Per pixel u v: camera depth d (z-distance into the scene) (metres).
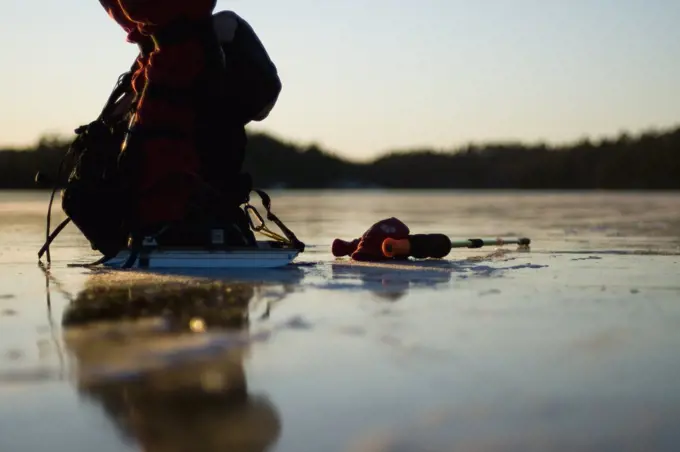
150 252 5.37
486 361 2.62
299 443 1.87
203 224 5.38
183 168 5.27
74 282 4.66
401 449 1.84
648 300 3.92
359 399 2.20
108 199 5.34
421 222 13.04
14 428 1.98
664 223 12.48
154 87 5.21
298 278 4.81
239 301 3.86
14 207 19.78
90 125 5.44
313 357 2.67
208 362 2.60
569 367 2.54
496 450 1.83
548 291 4.23
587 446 1.85
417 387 2.32
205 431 1.96
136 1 5.02
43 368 2.54
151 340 2.94
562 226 11.69
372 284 4.52
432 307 3.68
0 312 3.60
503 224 12.32
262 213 16.30
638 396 2.23
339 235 9.73
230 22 5.36
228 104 5.30
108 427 1.98
